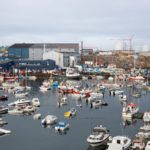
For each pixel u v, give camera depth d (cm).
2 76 16112
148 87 13338
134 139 5509
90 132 6153
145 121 7119
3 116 7625
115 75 16975
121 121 7138
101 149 5206
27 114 7894
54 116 7188
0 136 5897
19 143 5466
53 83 13662
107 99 10412
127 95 11262
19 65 19312
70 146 5309
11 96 10819
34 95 11244
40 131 6247
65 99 9850
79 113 8050
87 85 13438
